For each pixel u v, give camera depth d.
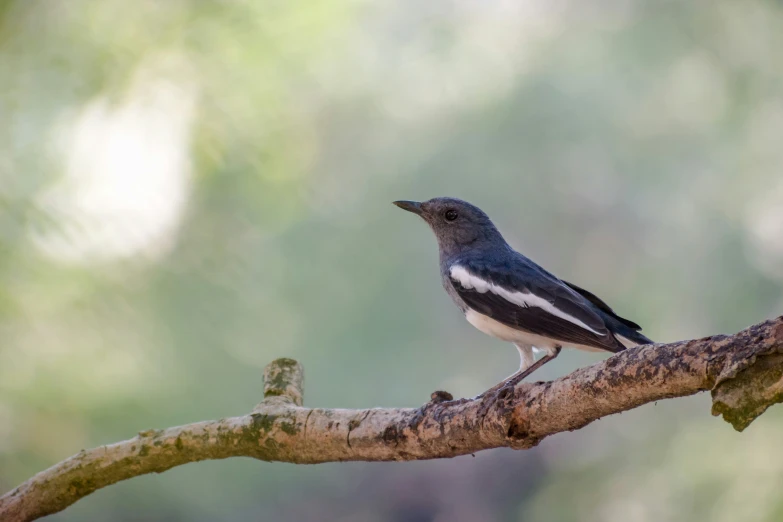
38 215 9.38
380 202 19.88
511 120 19.58
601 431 19.11
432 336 20.59
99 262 10.27
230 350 13.14
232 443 6.50
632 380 4.93
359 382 19.84
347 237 19.11
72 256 9.97
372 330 19.83
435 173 19.95
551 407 5.36
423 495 24.58
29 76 10.41
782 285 17.47
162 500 14.50
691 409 16.73
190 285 11.27
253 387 13.88
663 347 4.86
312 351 18.95
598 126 19.28
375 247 19.70
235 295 12.25
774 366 4.45
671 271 18.92
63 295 10.02
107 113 10.60
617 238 20.25
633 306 19.44
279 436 6.36
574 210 20.27
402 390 20.20
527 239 20.83
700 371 4.67
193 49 10.72
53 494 6.68
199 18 10.73
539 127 19.47
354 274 19.28
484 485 24.69
